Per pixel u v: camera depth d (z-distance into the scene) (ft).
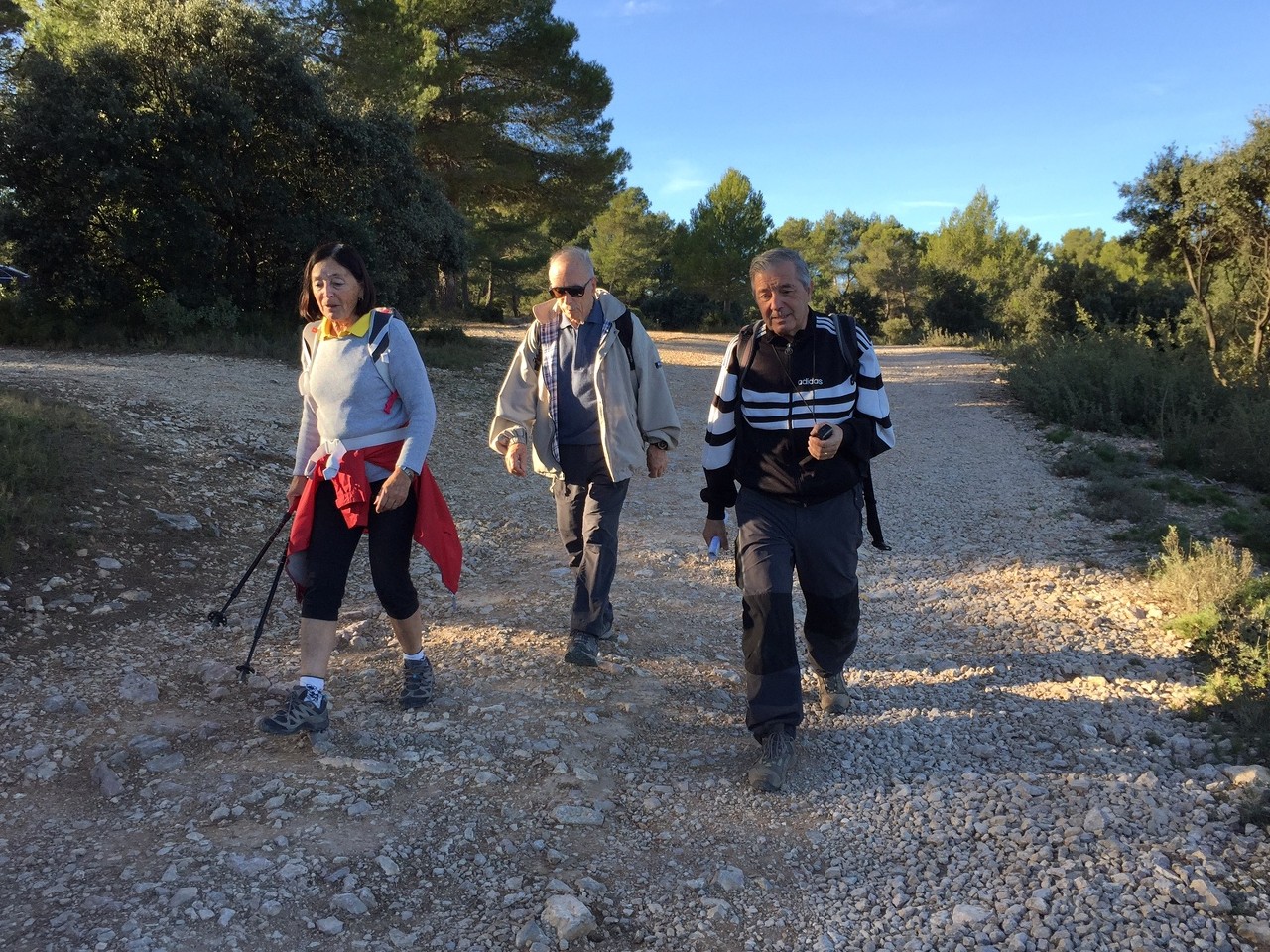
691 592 17.89
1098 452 30.09
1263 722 11.44
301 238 48.24
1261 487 26.71
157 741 10.68
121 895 7.93
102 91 43.24
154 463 21.03
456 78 79.25
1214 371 38.24
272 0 66.03
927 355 69.62
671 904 8.32
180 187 45.09
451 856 8.82
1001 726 11.89
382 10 68.74
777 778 10.23
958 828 9.55
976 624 16.01
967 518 23.86
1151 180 51.60
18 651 12.87
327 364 10.94
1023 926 8.00
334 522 10.87
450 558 11.37
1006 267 195.62
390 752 10.71
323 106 48.85
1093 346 45.19
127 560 16.33
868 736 11.68
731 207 158.71
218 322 46.16
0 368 30.04
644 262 177.06
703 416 42.27
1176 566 16.83
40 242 43.91
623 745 11.29
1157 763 10.78
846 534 10.97
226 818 9.18
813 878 8.82
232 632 14.43
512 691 12.55
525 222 99.76
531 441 13.73
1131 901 8.26
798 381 10.53
